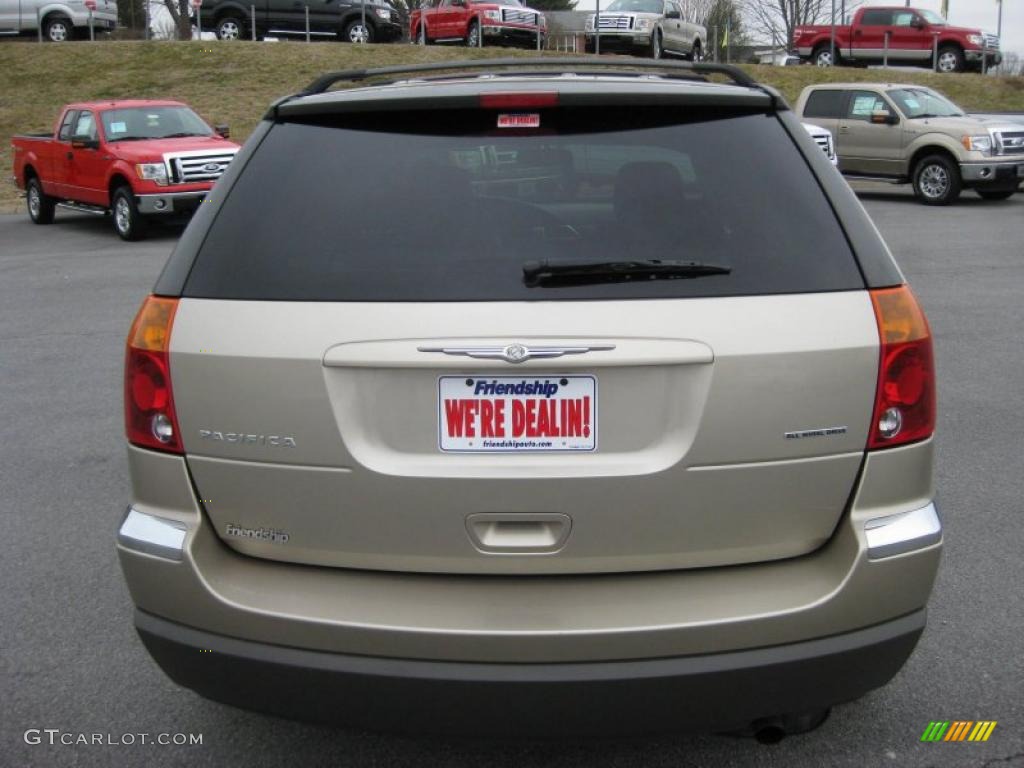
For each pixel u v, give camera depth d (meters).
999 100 32.28
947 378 7.75
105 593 4.48
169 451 2.76
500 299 2.60
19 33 34.28
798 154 2.86
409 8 51.91
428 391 2.61
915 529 2.71
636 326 2.57
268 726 3.47
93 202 17.52
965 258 13.34
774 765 3.19
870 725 3.40
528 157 2.84
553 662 2.56
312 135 2.94
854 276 2.69
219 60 31.55
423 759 3.26
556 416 2.60
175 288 2.79
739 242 2.69
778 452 2.61
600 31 30.73
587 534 2.61
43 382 8.13
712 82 3.11
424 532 2.63
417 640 2.58
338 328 2.62
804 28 36.38
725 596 2.63
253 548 2.76
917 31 34.62
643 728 2.62
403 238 2.72
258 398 2.65
